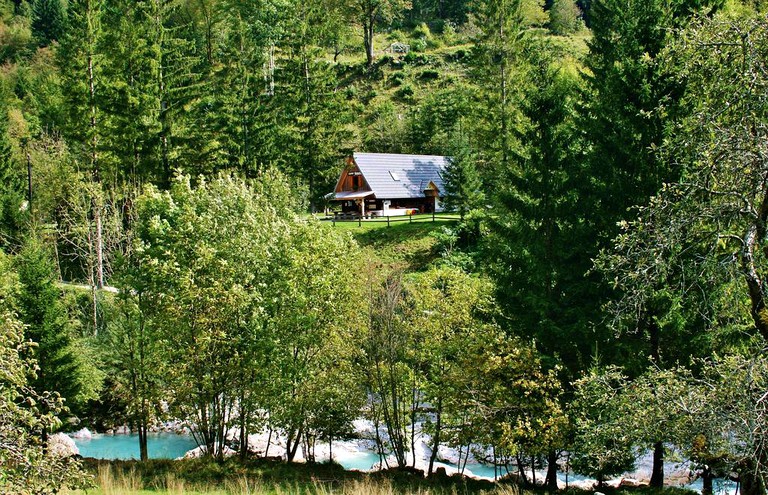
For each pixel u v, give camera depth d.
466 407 16.77
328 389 17.38
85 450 23.06
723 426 7.71
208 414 18.45
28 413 7.61
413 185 49.84
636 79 16.83
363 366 18.14
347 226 40.69
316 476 17.05
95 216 30.33
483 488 16.27
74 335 24.11
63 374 20.50
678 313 14.40
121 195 32.31
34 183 39.44
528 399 15.64
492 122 40.62
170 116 36.62
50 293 20.92
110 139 38.25
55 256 33.88
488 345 15.91
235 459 18.05
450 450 22.78
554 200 17.22
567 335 15.74
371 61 82.31
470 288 18.39
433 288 18.91
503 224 17.78
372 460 22.08
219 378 16.47
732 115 8.84
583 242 16.59
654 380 9.68
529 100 17.84
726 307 10.91
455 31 98.50
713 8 17.84
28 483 7.50
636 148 16.89
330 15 76.81
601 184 17.47
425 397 18.38
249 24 67.88
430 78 77.88
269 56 66.56
